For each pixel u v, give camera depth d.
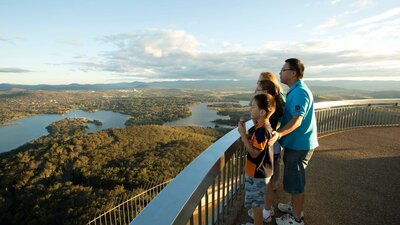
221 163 1.89
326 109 6.95
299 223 2.49
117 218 21.62
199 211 1.53
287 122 2.35
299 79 2.34
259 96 1.99
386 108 8.09
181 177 1.41
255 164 2.04
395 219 2.80
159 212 1.02
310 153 2.40
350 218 2.81
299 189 2.42
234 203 2.87
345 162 4.69
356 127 7.73
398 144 5.93
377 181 3.85
